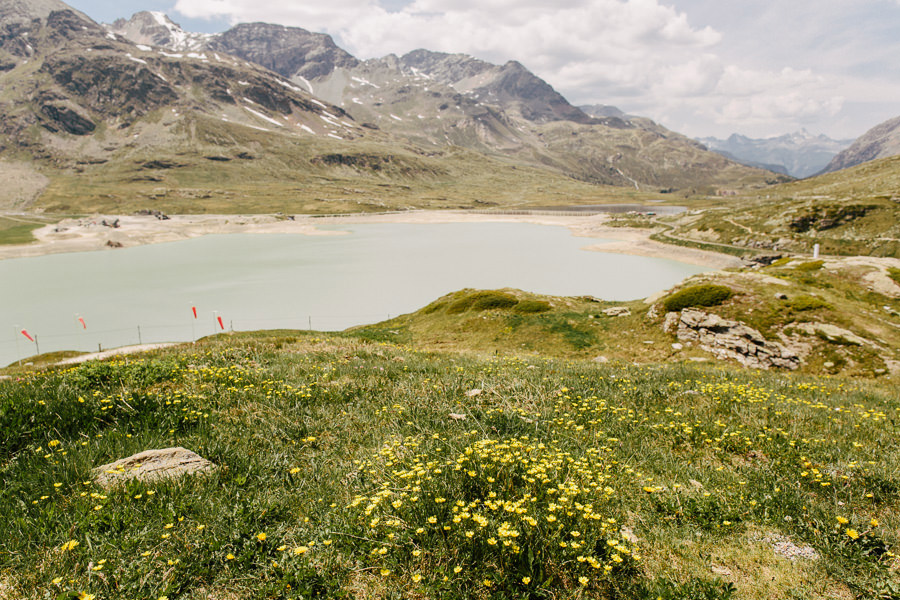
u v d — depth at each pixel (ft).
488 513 18.04
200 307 253.03
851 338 99.60
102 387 36.17
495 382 43.16
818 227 427.74
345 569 16.47
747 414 34.76
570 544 16.02
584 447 26.91
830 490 22.70
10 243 497.05
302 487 21.99
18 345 194.49
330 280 320.50
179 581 15.53
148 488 20.44
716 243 450.30
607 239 537.65
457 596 15.01
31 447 24.81
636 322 127.85
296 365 49.06
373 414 33.19
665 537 19.02
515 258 411.13
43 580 15.19
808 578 16.72
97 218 647.56
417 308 252.21
